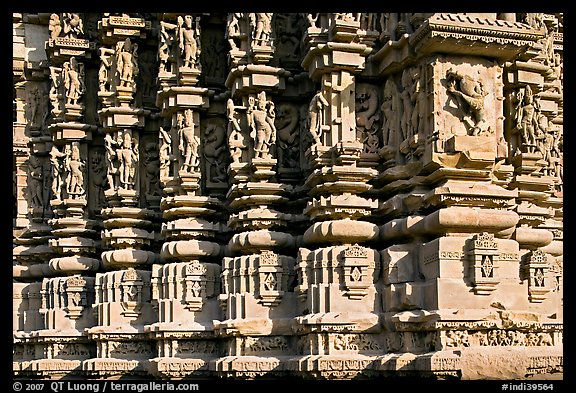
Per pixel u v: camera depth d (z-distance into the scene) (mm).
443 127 11969
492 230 11680
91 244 16906
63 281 16688
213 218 15219
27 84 18656
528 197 13688
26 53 18625
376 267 12383
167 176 15211
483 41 11859
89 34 18156
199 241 14719
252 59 14344
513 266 11562
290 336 13266
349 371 11664
